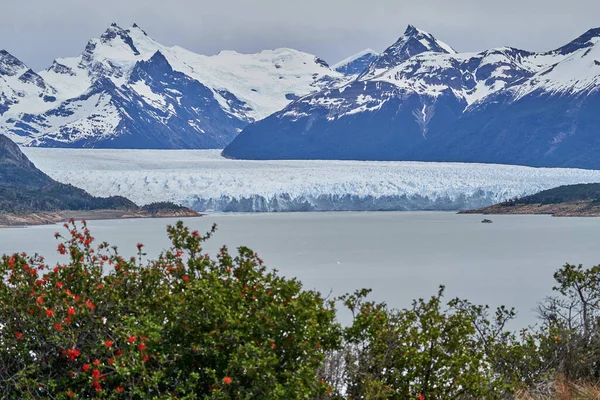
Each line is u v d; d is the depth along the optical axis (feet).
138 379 51.98
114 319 55.16
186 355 55.52
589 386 73.10
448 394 65.36
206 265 64.28
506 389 67.51
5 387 52.60
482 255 497.05
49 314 52.21
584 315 82.38
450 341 66.33
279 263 454.81
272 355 52.75
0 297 54.08
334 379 61.00
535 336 80.28
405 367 63.87
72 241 63.10
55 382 52.65
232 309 57.11
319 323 57.72
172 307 56.18
